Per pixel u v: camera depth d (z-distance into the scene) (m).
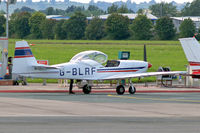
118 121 35.06
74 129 30.95
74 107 44.47
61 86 74.19
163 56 164.25
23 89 66.94
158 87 75.44
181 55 170.38
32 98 53.94
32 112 40.12
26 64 59.16
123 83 73.38
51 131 30.02
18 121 34.56
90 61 62.31
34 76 59.47
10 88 68.19
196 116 38.44
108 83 81.88
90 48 198.88
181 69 113.69
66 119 35.97
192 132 30.00
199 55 65.00
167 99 54.75
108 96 58.97
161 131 30.33
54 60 138.62
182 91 68.75
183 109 43.66
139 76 62.53
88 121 34.97
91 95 60.50
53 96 57.62
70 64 61.03
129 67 65.44
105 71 63.50
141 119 36.34
